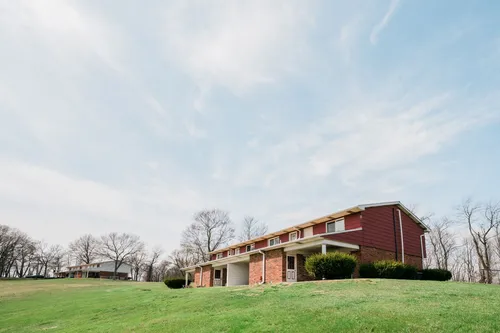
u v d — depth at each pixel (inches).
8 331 500.1
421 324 285.1
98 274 3255.4
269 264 931.3
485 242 1487.5
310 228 1054.4
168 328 366.0
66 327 473.1
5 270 3211.1
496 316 299.6
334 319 317.7
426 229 1064.2
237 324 338.3
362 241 870.4
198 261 2491.4
